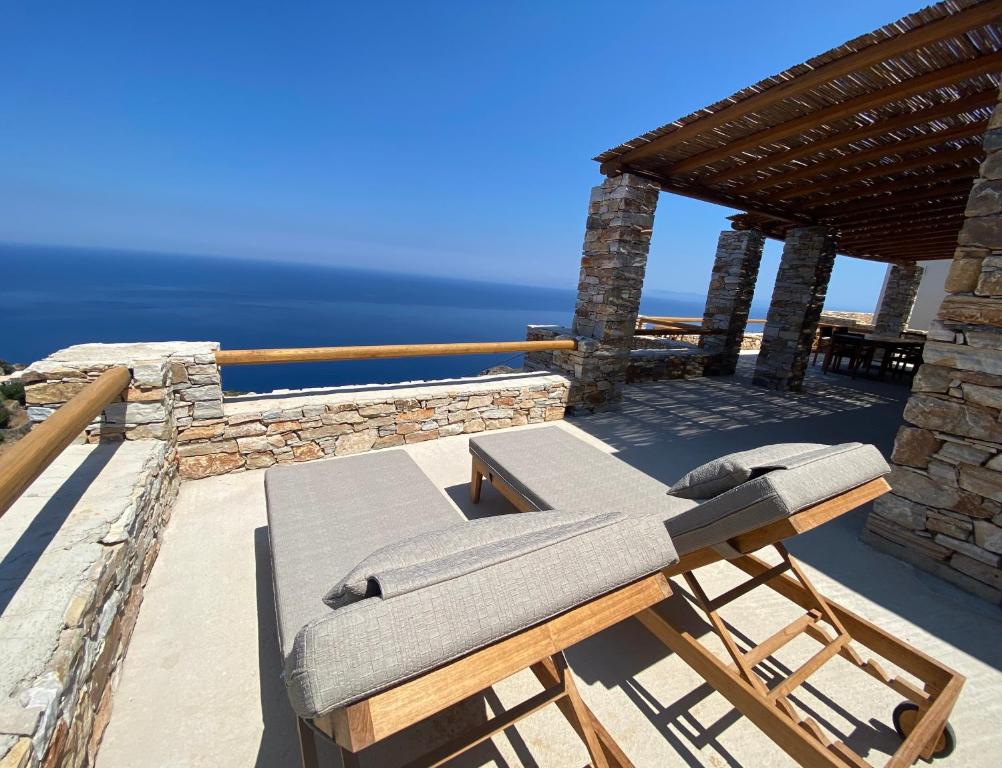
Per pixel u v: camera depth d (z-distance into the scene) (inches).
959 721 61.7
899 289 399.5
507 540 40.5
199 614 73.6
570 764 54.2
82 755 47.2
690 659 59.9
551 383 176.6
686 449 158.9
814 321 250.8
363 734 30.0
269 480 88.1
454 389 153.7
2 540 58.6
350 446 137.4
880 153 141.0
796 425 193.0
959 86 105.7
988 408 83.9
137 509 70.9
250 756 53.1
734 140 141.5
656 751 56.2
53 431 53.0
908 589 88.7
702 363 280.2
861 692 65.8
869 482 63.7
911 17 84.9
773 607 81.9
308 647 28.8
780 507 51.0
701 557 65.0
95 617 52.2
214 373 113.4
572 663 68.8
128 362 91.4
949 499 90.2
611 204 174.7
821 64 100.3
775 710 50.7
